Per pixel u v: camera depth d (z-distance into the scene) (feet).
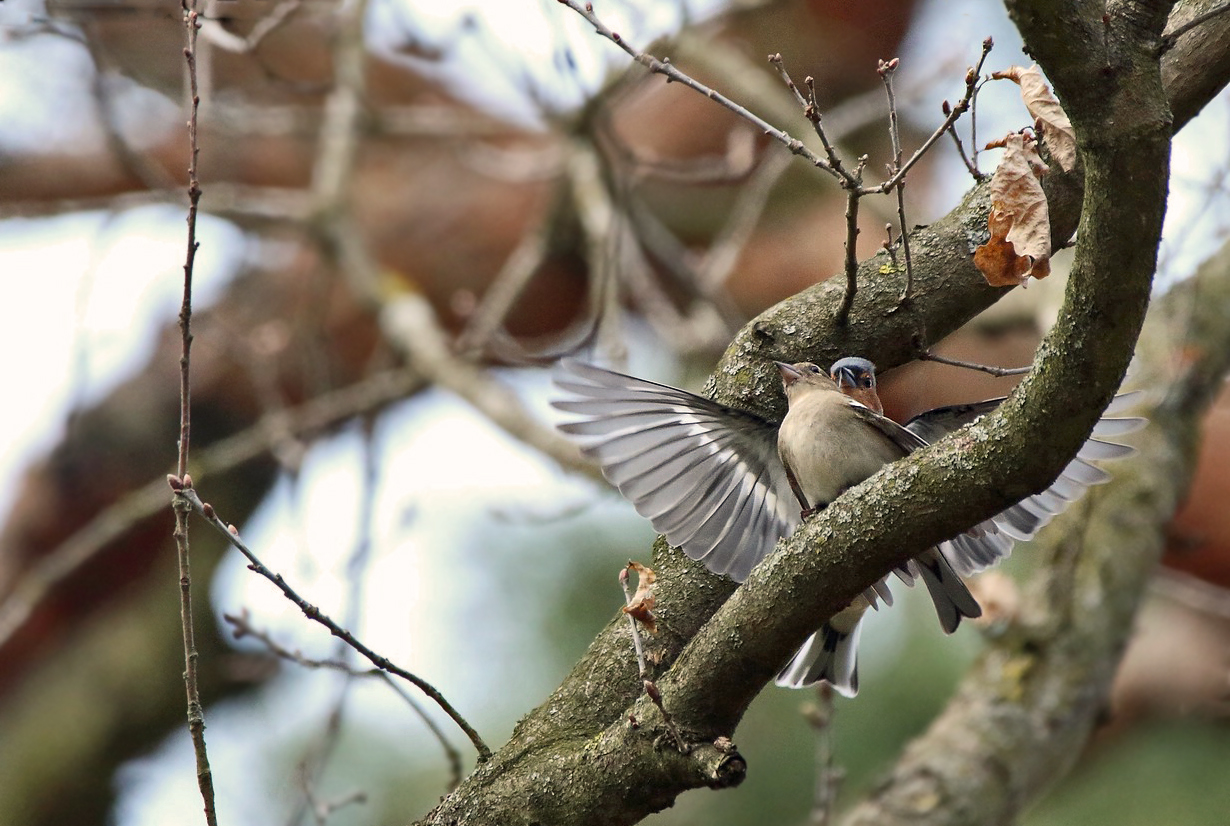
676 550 21.90
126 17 34.58
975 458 16.28
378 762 39.73
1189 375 34.94
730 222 44.96
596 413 22.21
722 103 18.67
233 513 50.34
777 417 22.56
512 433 38.52
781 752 37.50
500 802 19.35
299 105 49.06
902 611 39.24
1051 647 32.27
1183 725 37.73
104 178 47.67
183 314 18.70
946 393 40.04
